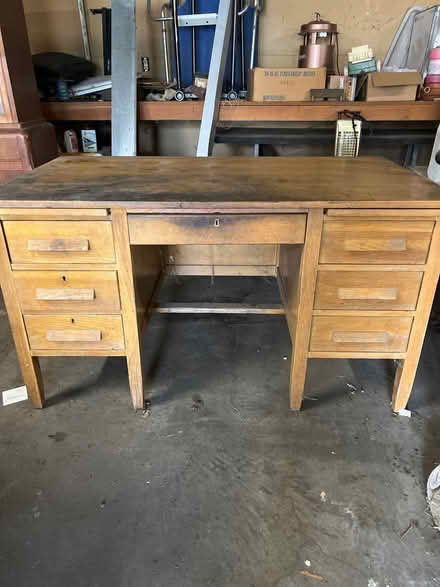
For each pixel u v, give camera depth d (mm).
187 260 2201
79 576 1088
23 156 2389
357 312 1429
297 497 1290
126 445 1474
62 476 1360
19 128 2336
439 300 2357
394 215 1285
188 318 2258
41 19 3113
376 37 3094
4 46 2195
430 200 1264
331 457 1427
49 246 1337
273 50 3139
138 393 1597
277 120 2803
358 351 1497
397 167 1799
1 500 1285
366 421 1579
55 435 1517
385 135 2879
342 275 1374
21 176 1601
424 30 2955
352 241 1324
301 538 1176
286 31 3088
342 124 2594
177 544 1161
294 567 1105
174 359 1926
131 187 1437
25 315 1452
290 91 2779
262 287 2578
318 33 2809
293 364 1530
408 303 1412
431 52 2744
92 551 1146
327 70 2881
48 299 1412
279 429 1542
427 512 1246
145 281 1800
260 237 1337
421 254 1340
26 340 1495
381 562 1116
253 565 1110
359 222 1301
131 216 1308
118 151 2711
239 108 2758
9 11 2221
